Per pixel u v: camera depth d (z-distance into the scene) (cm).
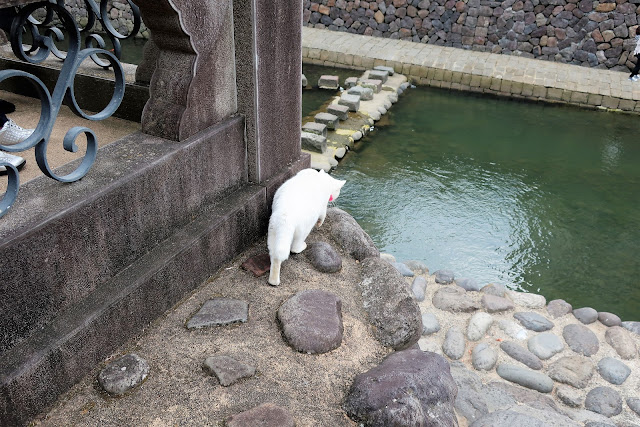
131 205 254
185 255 282
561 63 1132
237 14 293
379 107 968
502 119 974
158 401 232
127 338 258
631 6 1045
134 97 351
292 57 339
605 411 386
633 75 1052
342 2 1243
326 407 238
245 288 304
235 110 321
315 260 328
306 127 824
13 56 393
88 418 221
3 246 198
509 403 375
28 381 210
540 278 591
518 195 746
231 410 230
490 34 1162
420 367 250
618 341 459
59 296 229
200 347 261
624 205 733
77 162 260
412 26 1215
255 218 339
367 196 726
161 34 272
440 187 756
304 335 266
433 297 509
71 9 1290
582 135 927
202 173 299
